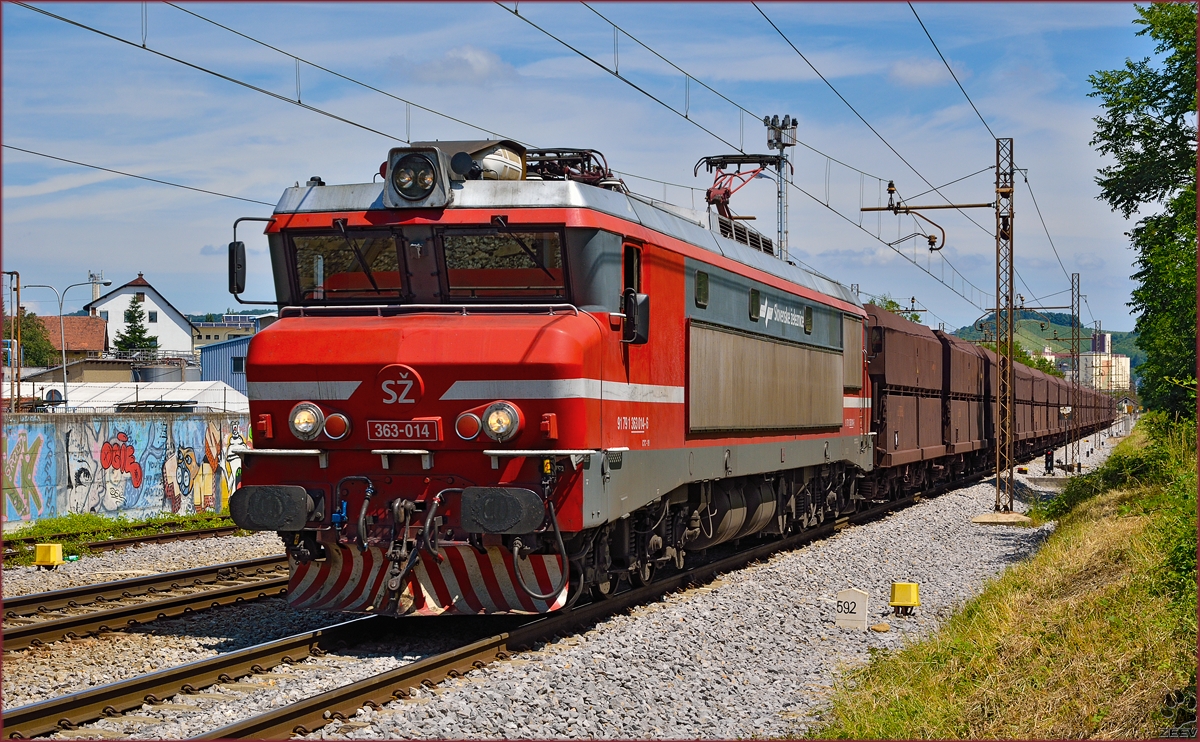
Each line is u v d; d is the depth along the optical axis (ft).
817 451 58.75
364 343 30.96
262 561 46.73
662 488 37.47
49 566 47.67
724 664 31.07
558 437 30.04
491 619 34.81
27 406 126.52
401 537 30.60
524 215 32.14
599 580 35.22
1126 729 23.76
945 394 100.78
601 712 24.98
